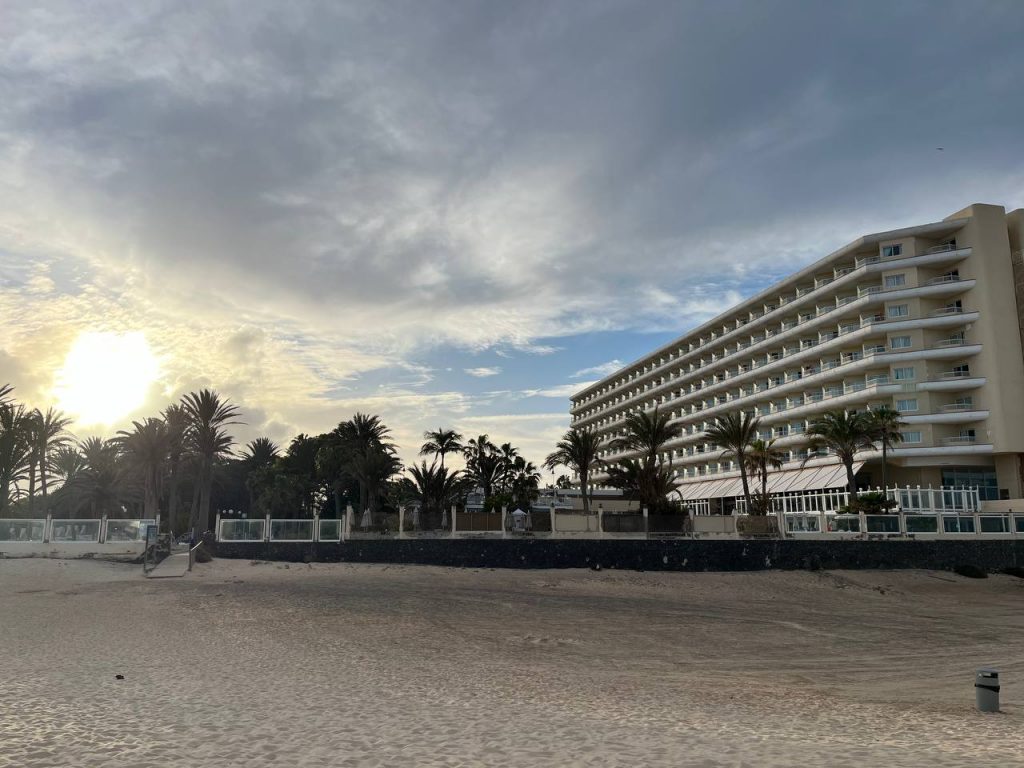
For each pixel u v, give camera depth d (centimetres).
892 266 7156
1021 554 4609
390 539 4584
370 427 8300
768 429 8631
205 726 996
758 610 3259
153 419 6762
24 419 6078
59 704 1109
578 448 6625
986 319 6725
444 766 821
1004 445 6469
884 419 6169
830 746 944
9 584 3584
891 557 4497
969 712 1312
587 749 909
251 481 9869
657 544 4347
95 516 7675
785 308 8456
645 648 2272
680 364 11038
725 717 1184
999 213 6988
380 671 1638
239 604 2823
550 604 3138
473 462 7831
